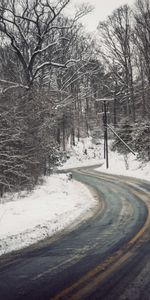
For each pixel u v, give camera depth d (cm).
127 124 5009
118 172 3834
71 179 3284
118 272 747
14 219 1363
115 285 672
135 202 1819
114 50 5366
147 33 4666
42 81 3353
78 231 1188
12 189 2025
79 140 6712
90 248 954
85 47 4338
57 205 1714
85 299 611
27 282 702
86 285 675
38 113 2272
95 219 1405
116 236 1091
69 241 1045
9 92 2094
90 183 2902
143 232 1124
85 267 786
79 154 5997
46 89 2831
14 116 1920
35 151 2186
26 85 2647
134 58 5222
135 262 813
